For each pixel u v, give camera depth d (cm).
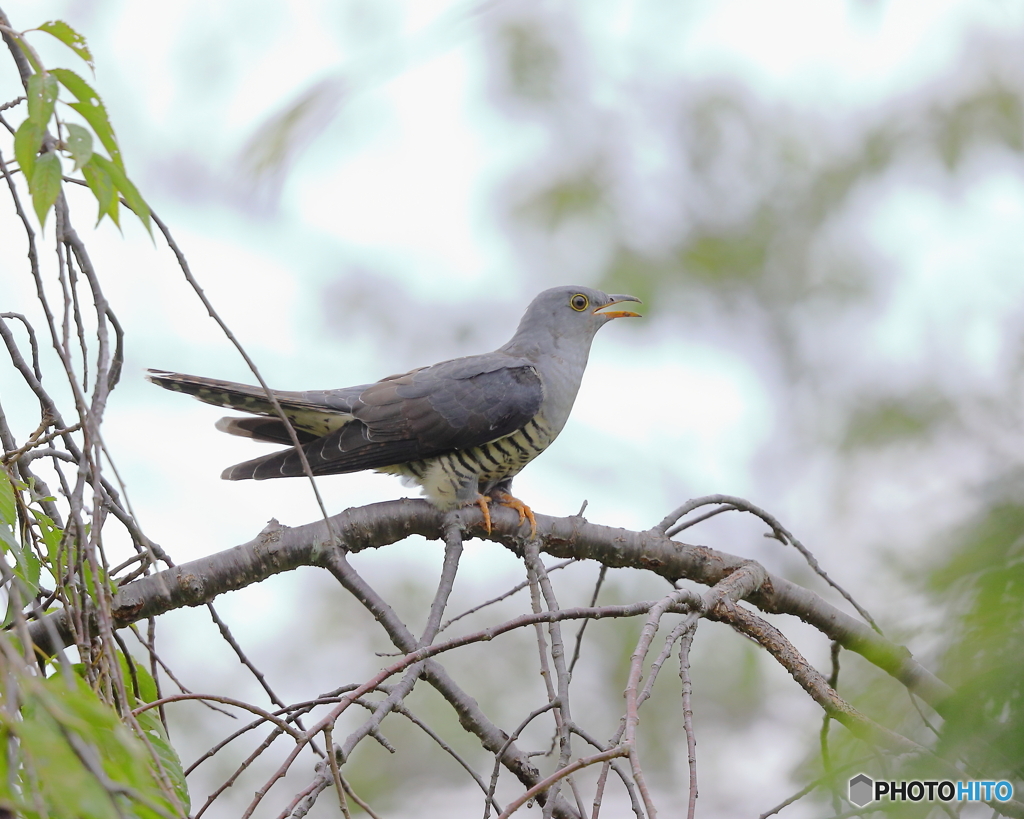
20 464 663
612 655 1413
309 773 1346
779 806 633
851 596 832
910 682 437
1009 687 366
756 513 875
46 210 447
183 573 767
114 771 367
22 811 352
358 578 792
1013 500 419
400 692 643
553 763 1352
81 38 469
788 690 1346
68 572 518
